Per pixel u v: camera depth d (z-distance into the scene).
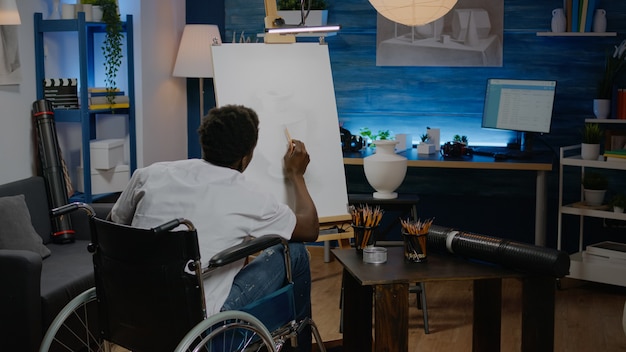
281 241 2.39
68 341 3.13
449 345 3.51
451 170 5.16
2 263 2.89
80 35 4.09
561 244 5.02
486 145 5.11
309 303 2.76
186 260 2.15
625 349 3.48
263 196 2.44
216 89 3.33
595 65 4.89
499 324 2.93
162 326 2.25
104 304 2.42
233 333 2.27
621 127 4.86
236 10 5.36
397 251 2.87
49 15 4.31
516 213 5.12
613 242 4.59
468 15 4.99
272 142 3.21
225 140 2.43
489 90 4.89
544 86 4.66
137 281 2.25
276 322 2.45
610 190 4.92
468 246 2.69
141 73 4.71
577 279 4.56
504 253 2.58
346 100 5.24
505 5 4.96
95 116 4.80
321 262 5.09
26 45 4.07
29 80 4.09
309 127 3.34
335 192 3.30
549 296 2.58
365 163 3.88
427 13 3.56
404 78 5.15
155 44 4.91
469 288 4.48
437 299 4.25
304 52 3.48
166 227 2.08
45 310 2.97
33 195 3.82
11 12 3.46
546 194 4.46
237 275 2.46
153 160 4.91
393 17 3.62
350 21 5.16
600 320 3.90
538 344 2.60
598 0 4.81
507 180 5.09
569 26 4.80
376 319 2.53
